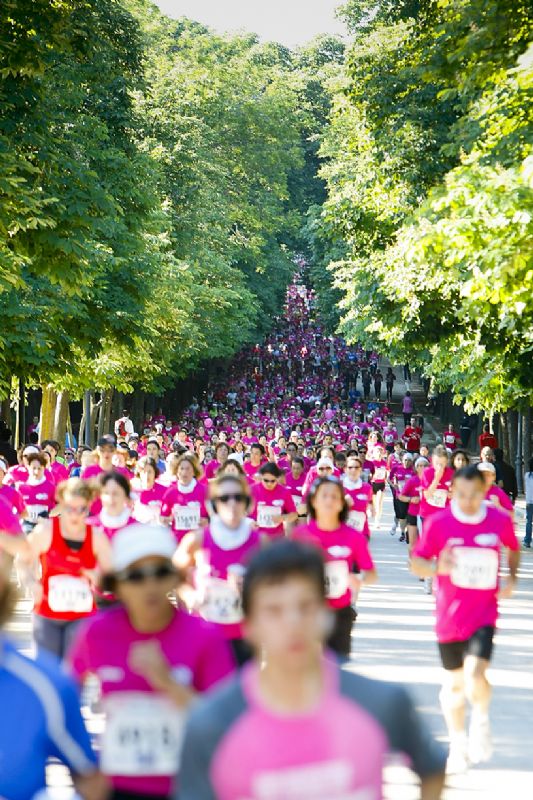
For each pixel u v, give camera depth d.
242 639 18.81
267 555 7.27
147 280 69.31
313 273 143.12
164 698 10.67
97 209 42.94
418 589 41.09
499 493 28.66
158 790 10.73
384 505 86.75
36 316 56.62
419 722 7.65
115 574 10.45
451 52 35.22
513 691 24.97
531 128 34.06
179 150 108.00
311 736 7.33
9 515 20.48
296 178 194.88
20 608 34.38
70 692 8.66
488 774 18.56
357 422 146.00
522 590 41.47
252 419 134.00
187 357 118.88
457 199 33.69
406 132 54.47
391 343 61.88
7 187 37.53
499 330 51.25
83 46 41.28
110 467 33.78
